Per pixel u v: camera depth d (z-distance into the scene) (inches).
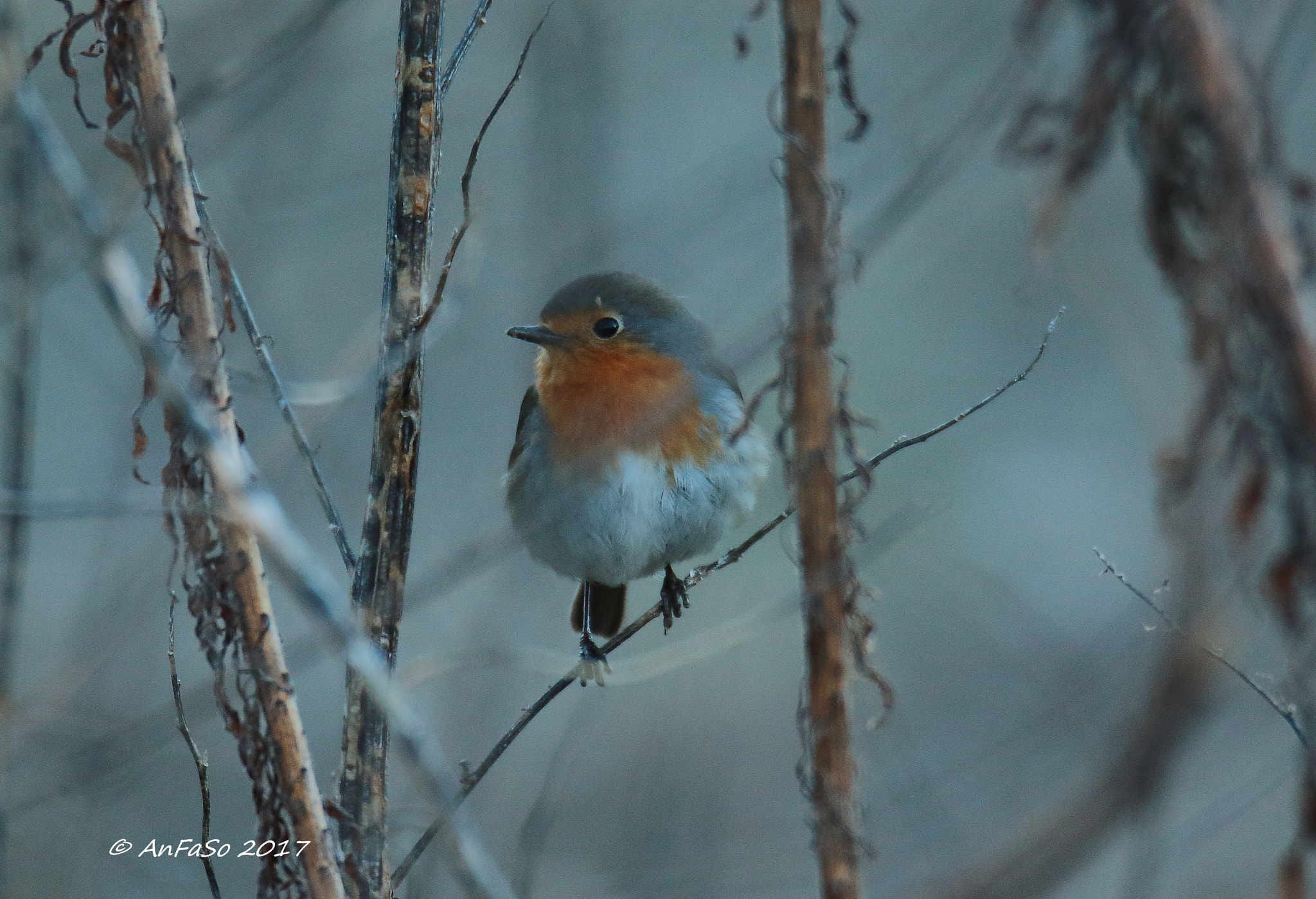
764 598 565.6
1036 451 686.5
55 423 625.3
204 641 242.8
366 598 259.9
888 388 675.4
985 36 369.1
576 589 529.3
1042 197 242.7
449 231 482.0
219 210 528.7
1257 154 222.5
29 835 367.6
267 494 206.1
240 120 450.3
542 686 531.8
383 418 261.1
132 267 206.7
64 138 497.0
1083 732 470.3
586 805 512.4
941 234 543.8
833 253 232.5
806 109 233.1
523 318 533.0
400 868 259.8
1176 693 274.5
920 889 397.7
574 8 559.5
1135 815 284.5
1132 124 230.8
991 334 685.9
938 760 519.2
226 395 243.6
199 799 504.1
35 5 526.6
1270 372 221.9
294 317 594.9
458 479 593.6
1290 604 224.8
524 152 561.9
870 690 564.4
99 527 464.1
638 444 409.4
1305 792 230.2
